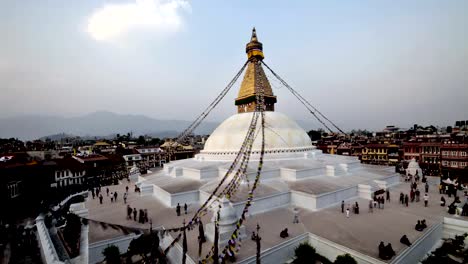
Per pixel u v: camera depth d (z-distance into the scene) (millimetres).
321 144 73125
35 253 17359
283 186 22906
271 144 28578
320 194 20453
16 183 29531
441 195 24344
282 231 15375
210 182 24344
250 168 24719
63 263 13961
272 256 13867
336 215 18875
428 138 50688
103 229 17719
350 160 31000
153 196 25875
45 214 24172
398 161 52812
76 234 17375
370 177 26922
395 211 19547
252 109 32031
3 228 21969
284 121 32094
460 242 14430
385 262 12039
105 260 15039
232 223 14656
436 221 17312
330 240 14672
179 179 27062
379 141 61938
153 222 18266
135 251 14406
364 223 17172
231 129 30641
